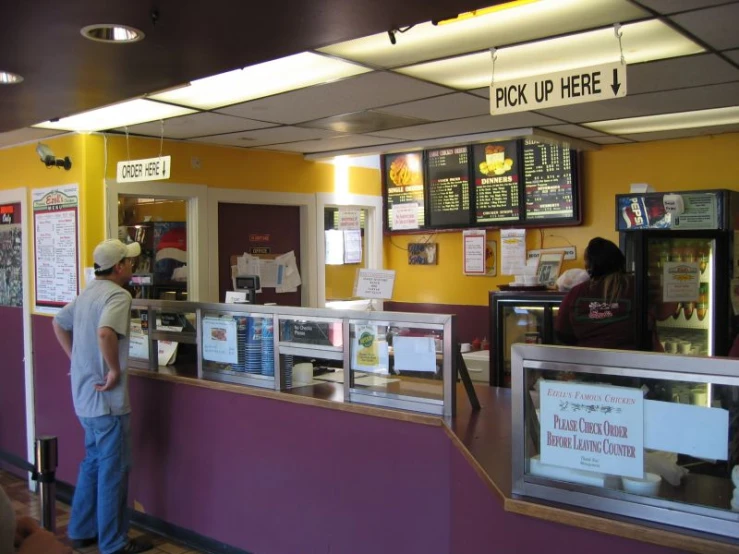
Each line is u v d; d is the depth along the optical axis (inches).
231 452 149.9
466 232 243.0
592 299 148.8
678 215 181.3
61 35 97.9
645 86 143.6
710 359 73.9
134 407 173.8
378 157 268.2
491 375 192.5
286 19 91.7
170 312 167.3
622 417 79.6
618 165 215.6
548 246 229.0
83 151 189.9
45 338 207.8
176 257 219.5
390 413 119.7
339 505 129.0
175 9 88.3
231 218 226.5
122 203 209.3
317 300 247.3
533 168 224.2
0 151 225.3
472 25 105.9
